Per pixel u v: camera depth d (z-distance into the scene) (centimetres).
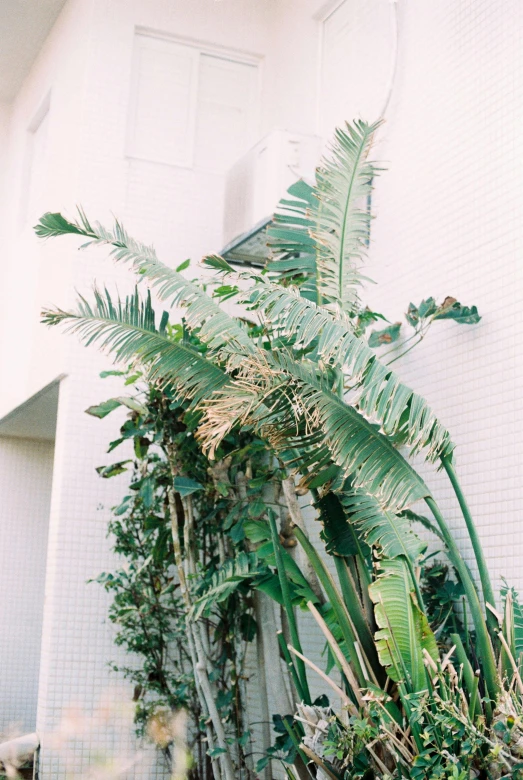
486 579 361
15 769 571
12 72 901
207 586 507
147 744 586
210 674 544
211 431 357
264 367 358
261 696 548
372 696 355
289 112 699
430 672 352
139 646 599
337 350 354
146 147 689
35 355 720
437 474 471
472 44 488
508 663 353
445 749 326
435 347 486
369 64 596
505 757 319
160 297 403
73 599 616
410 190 527
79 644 611
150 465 638
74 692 603
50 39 817
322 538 401
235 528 496
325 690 552
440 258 493
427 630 366
